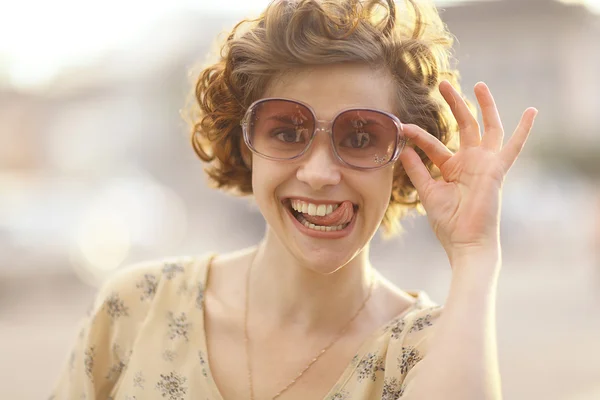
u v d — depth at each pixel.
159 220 14.56
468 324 1.66
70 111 32.72
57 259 11.70
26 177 17.17
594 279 14.12
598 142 25.69
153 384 2.01
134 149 30.95
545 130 26.33
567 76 26.39
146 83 30.44
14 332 9.69
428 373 1.62
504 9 25.41
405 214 2.21
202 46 27.59
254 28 1.88
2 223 11.89
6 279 11.34
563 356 8.18
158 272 2.15
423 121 1.95
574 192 23.17
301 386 1.94
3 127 32.81
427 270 14.48
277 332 2.00
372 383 1.88
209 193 24.75
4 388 7.18
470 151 1.82
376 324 1.99
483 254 1.75
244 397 1.95
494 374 1.61
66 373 2.17
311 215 1.81
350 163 1.78
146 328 2.07
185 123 2.37
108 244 12.61
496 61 26.44
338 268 1.83
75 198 13.31
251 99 1.90
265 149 1.82
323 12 1.74
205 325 2.06
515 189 20.14
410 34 1.92
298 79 1.80
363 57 1.76
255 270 2.08
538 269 16.48
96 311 2.13
